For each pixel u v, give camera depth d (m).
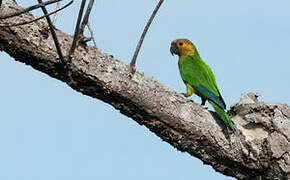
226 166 9.76
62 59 7.70
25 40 7.56
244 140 9.80
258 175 9.99
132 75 8.55
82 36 8.08
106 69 8.29
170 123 8.97
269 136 9.91
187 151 9.43
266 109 10.12
